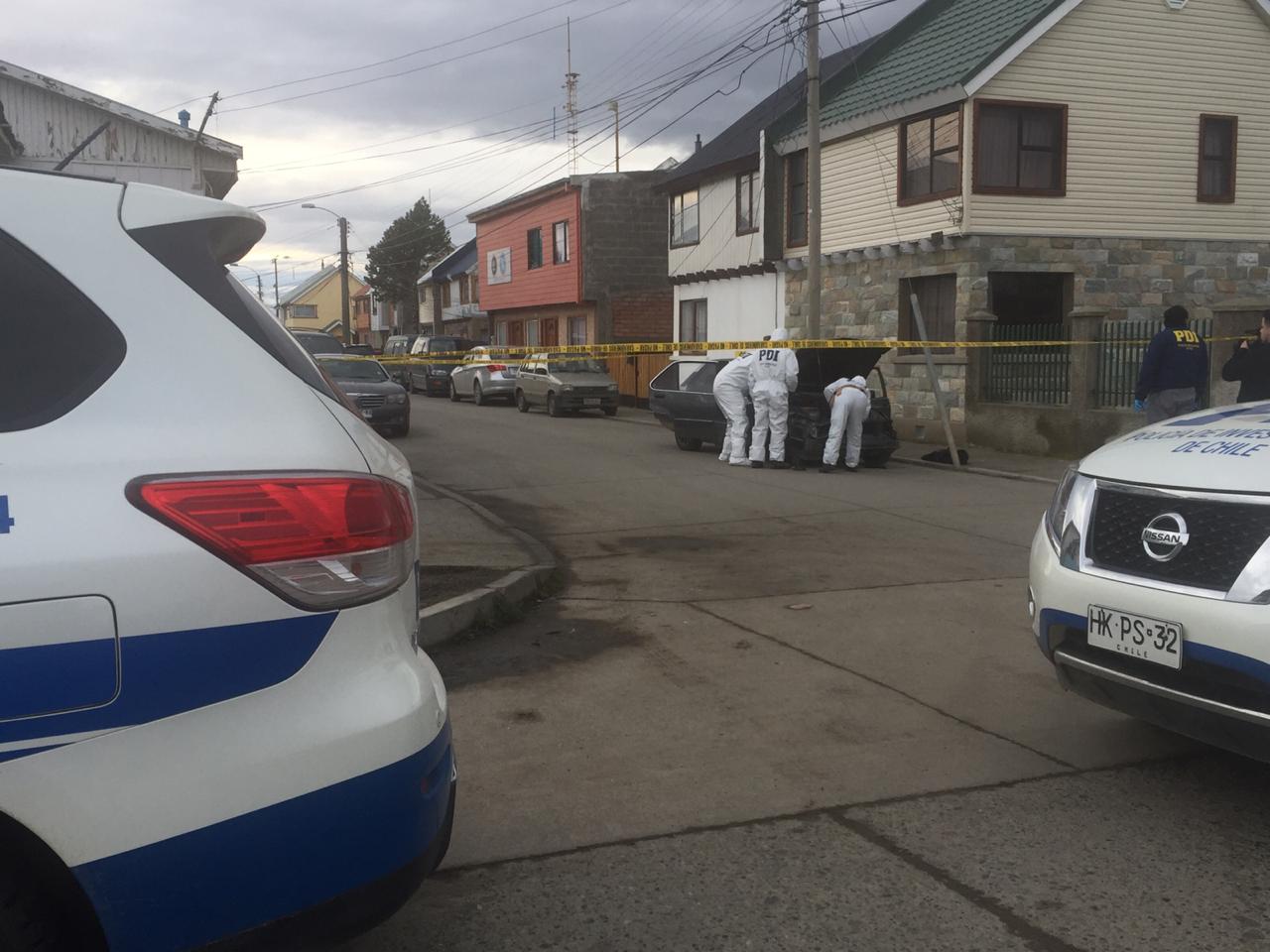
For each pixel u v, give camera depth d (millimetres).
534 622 6910
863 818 3996
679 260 27359
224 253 2639
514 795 4211
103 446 2135
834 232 20609
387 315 70375
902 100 18016
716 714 5141
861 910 3344
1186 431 4262
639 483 13414
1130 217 18000
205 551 2145
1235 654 3453
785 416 14781
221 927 2150
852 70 21078
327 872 2248
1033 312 18078
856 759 4574
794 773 4430
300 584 2240
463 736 4871
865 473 14484
